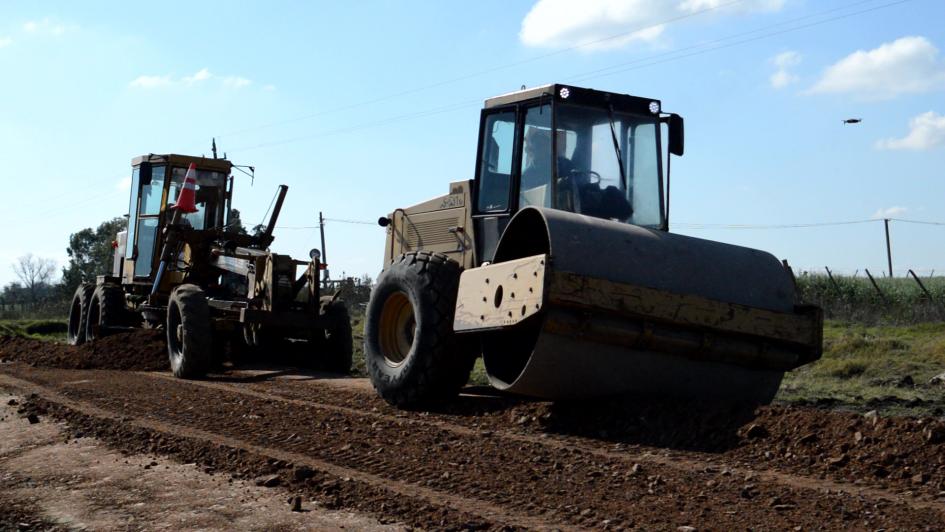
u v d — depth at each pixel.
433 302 8.47
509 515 4.93
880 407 9.92
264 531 4.66
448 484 5.62
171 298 12.41
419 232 9.90
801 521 4.72
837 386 12.13
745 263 7.60
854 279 28.12
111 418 8.09
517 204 8.55
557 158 8.16
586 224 7.25
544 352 7.06
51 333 27.55
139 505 5.20
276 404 8.91
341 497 5.28
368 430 7.40
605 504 5.12
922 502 5.05
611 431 7.15
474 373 12.41
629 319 7.07
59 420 8.18
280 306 12.52
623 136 8.47
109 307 15.53
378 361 9.09
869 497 5.17
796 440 6.29
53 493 5.55
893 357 14.45
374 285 9.26
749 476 5.65
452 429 7.54
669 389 7.46
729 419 6.81
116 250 17.06
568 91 8.27
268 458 6.21
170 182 14.52
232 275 13.88
